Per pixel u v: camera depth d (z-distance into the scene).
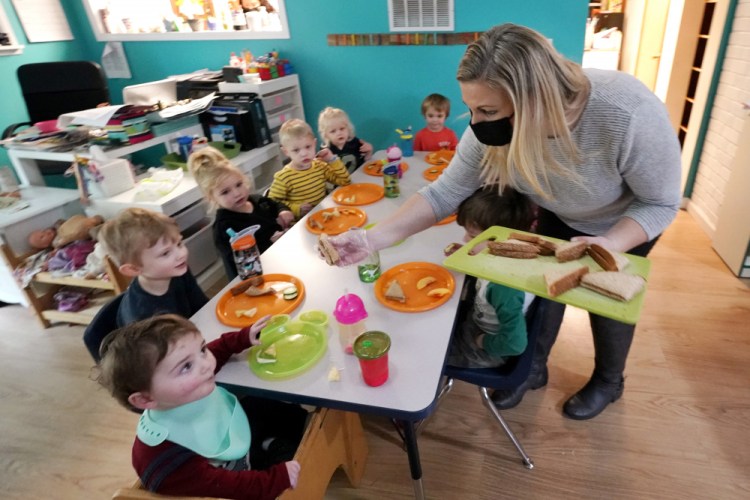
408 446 1.12
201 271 2.43
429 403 0.86
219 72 3.12
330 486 1.45
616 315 0.85
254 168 2.90
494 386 1.24
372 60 2.96
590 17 4.70
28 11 3.10
